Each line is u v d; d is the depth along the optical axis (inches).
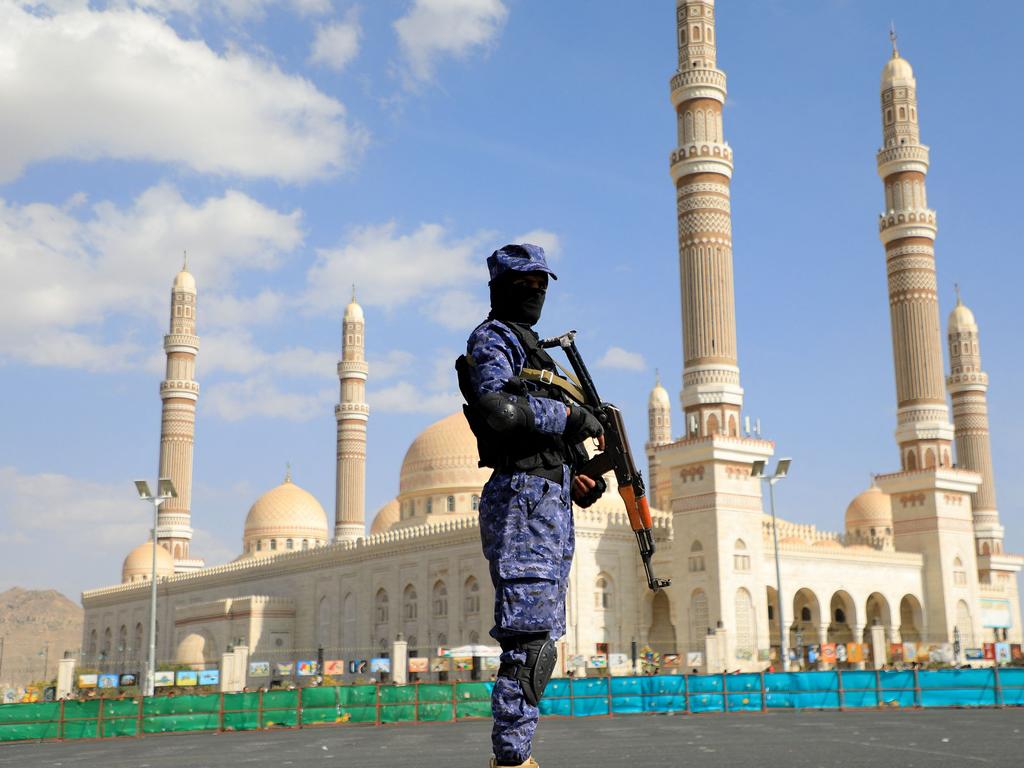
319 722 1723.7
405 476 4151.1
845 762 543.8
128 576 5142.7
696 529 3031.5
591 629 3147.1
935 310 3577.8
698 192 3095.5
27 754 1106.7
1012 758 559.5
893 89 3678.6
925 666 2955.2
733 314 3088.1
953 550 3577.8
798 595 3673.7
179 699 1664.6
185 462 4729.3
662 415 5078.7
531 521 238.8
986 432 4318.4
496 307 262.8
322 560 3981.3
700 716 1605.6
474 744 1068.5
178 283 4773.6
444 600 3459.6
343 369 4596.5
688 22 3189.0
